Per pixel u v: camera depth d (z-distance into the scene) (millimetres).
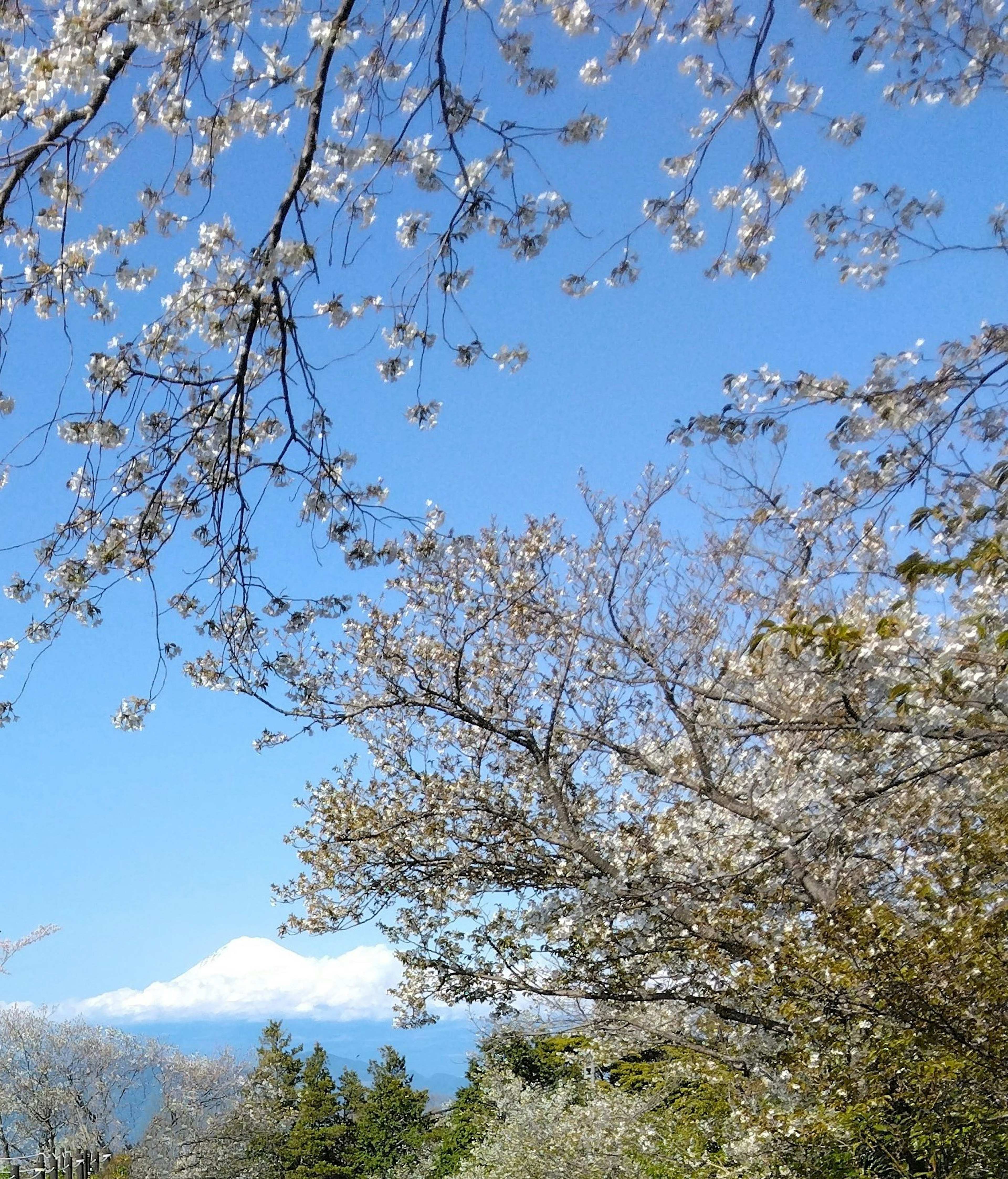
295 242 4129
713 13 4418
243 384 4164
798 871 7059
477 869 9250
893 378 5176
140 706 6125
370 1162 30375
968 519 4227
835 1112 6723
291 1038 36031
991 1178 6992
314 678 8602
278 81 4215
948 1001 6246
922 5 4477
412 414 5609
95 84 3771
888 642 4309
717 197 4871
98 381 4789
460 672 9086
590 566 9500
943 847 6770
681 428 5402
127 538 5246
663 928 8367
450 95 3939
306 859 9508
